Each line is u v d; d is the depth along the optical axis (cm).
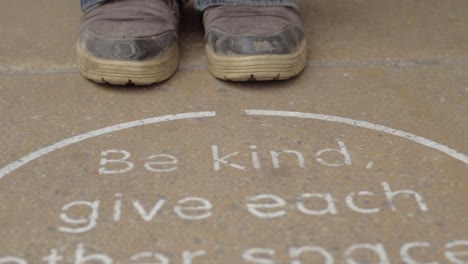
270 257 97
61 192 104
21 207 102
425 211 102
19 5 145
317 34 134
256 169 108
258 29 120
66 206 103
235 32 120
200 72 125
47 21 140
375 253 97
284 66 120
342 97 120
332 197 104
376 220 101
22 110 118
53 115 117
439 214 102
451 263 96
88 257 97
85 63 120
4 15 141
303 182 106
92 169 108
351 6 143
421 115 117
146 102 119
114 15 123
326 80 124
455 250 98
